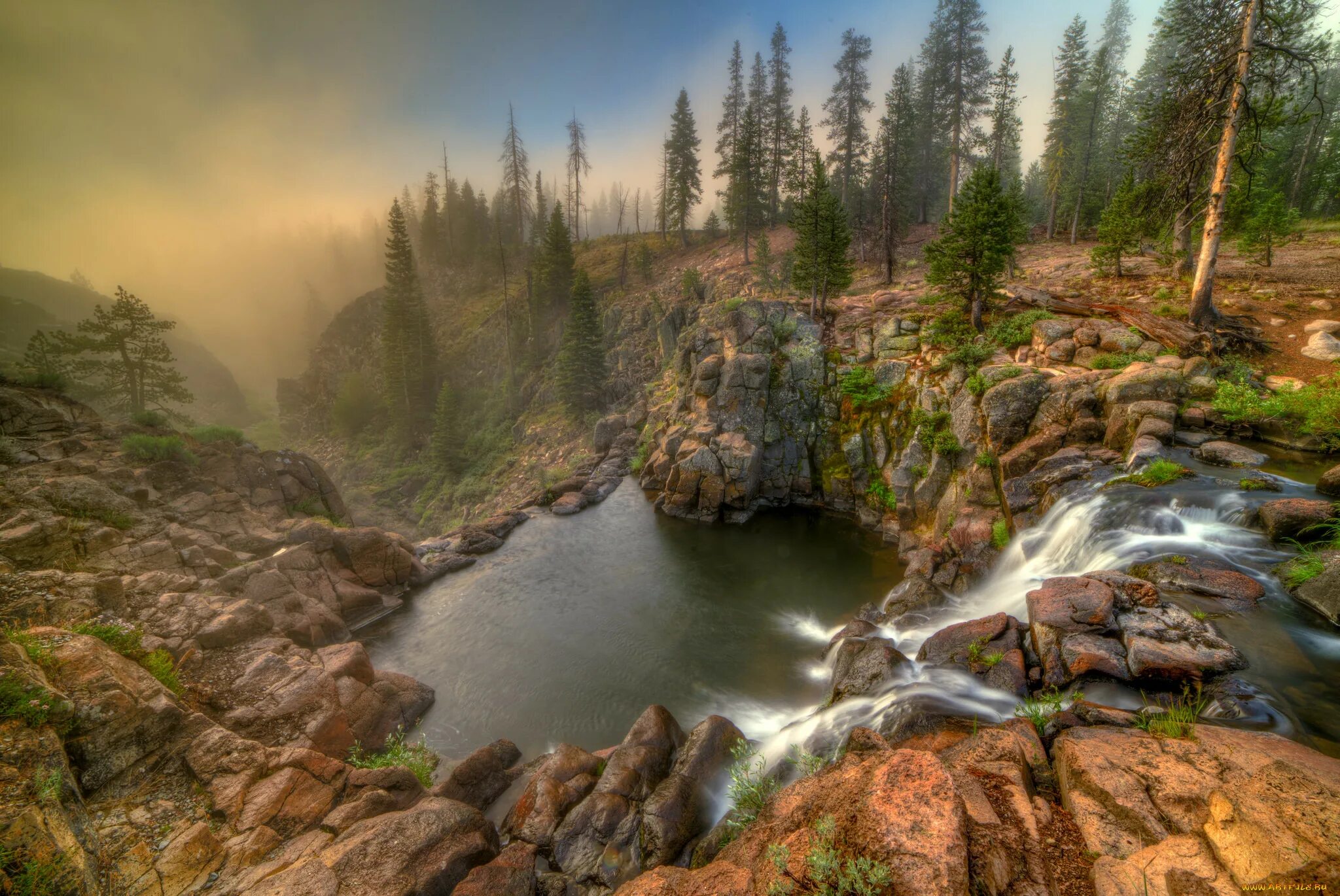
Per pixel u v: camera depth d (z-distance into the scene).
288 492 24.50
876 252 46.47
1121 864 3.79
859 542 24.86
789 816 4.64
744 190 60.25
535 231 83.31
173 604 13.74
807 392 29.09
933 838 3.47
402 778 9.98
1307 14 16.78
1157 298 23.00
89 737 7.99
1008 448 19.23
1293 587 8.56
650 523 29.62
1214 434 14.71
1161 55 51.94
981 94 48.34
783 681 15.44
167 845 7.51
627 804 9.14
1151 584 8.95
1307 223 33.00
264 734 11.69
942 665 9.62
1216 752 4.84
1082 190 43.72
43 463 18.58
